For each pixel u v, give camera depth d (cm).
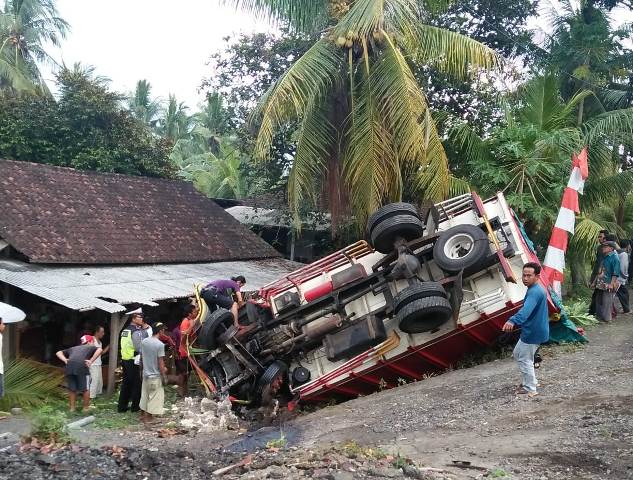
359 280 1037
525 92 1688
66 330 1405
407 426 707
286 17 1641
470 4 2066
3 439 763
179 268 1582
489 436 619
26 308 1400
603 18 2244
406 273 977
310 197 1677
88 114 2272
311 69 1441
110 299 1188
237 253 1817
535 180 1511
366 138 1418
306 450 623
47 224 1466
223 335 1055
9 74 2958
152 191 1912
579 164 1191
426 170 1455
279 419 958
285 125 1875
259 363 1049
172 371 1325
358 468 520
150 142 2470
